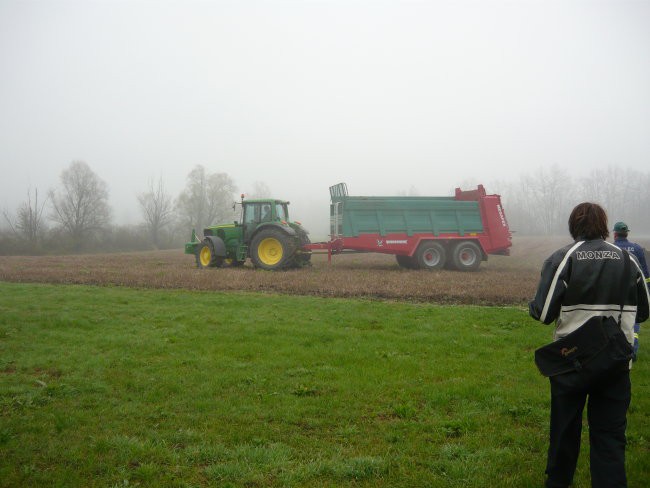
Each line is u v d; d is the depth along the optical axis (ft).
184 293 42.98
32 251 152.76
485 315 33.27
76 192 177.58
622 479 9.99
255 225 65.41
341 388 18.62
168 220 203.00
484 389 18.58
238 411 16.33
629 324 10.62
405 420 15.75
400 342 25.81
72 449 13.38
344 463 12.70
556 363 10.89
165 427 15.11
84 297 39.75
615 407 10.39
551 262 11.19
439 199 70.74
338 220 67.15
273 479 12.01
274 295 42.55
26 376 19.95
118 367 21.21
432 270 64.90
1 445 13.62
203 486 11.70
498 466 12.66
